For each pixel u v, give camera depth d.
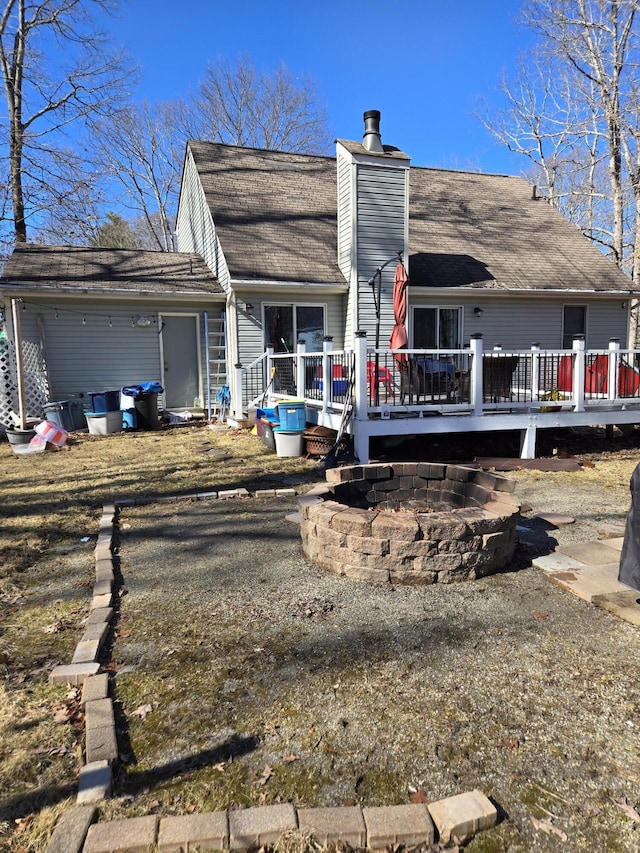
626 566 2.92
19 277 11.00
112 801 1.76
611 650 2.68
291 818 1.66
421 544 3.42
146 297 11.39
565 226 15.66
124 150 29.55
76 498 5.74
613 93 17.14
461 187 16.23
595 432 9.81
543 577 3.58
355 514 3.64
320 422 8.20
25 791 1.82
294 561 3.92
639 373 8.59
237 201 12.80
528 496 5.74
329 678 2.45
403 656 2.63
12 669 2.56
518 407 7.81
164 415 11.88
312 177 14.43
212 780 1.85
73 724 2.16
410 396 7.45
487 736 2.07
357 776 1.87
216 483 6.32
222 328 12.39
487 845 1.62
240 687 2.39
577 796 1.79
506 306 13.07
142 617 3.09
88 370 11.47
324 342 7.83
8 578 3.65
